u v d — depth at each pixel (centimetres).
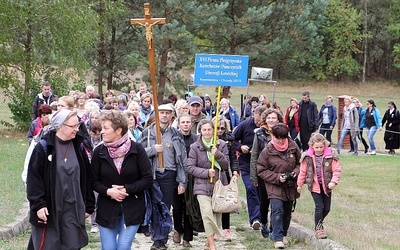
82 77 3325
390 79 8225
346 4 7975
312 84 7869
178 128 1177
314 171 1076
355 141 2731
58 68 3262
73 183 705
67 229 703
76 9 3123
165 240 975
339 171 1075
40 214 691
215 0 4309
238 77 1316
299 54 4481
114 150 768
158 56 4088
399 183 1858
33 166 698
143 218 788
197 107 1238
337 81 8138
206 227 1011
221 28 4116
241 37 4334
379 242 1088
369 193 1681
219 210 1013
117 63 4184
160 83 4122
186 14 3894
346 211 1421
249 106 2425
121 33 4156
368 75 8275
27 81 3189
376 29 7975
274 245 1085
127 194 767
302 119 2495
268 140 1131
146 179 773
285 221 1099
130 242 774
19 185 1493
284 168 1064
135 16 3981
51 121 706
